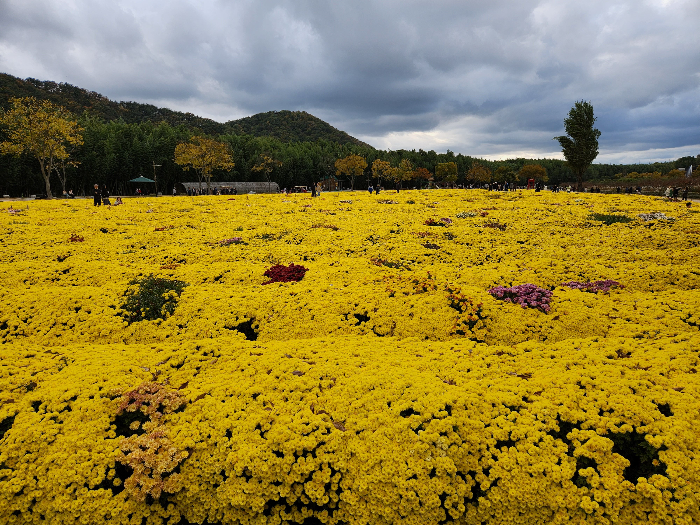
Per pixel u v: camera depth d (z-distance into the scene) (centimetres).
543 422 594
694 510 485
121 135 8969
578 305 1102
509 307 1078
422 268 1559
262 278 1420
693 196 5762
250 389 682
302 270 1494
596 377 686
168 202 3647
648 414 581
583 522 497
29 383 718
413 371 733
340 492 550
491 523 512
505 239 2059
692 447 539
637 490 502
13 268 1466
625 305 1111
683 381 662
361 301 1130
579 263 1570
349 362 779
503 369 747
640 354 789
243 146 11556
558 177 16538
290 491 541
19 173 7162
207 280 1415
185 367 792
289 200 3797
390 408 621
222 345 887
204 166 7312
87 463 553
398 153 17012
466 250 1844
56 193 7806
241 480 542
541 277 1405
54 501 527
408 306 1088
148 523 534
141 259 1709
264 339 994
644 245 1916
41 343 968
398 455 547
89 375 736
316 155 13000
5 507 520
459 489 520
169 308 1120
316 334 1004
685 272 1359
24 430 587
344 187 13525
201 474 556
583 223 2434
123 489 561
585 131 5794
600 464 531
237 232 2244
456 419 588
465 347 872
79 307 1124
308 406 639
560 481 521
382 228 2288
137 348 909
